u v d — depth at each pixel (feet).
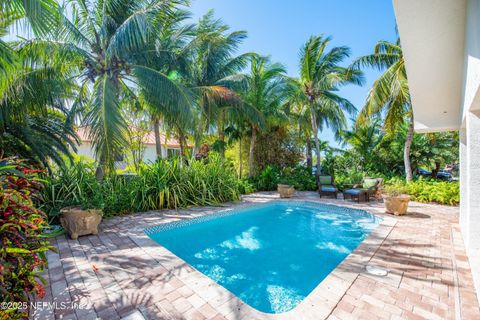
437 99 14.48
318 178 36.50
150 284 9.09
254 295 10.15
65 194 16.99
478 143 10.07
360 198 27.20
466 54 9.37
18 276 6.17
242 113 37.06
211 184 26.17
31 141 18.28
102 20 21.83
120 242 13.71
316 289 8.76
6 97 16.20
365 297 8.25
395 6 8.21
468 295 8.37
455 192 24.54
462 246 13.06
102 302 7.89
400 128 43.24
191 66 31.73
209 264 13.24
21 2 10.49
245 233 18.66
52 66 19.16
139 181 22.36
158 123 32.30
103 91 19.75
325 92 39.24
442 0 7.87
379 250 12.56
